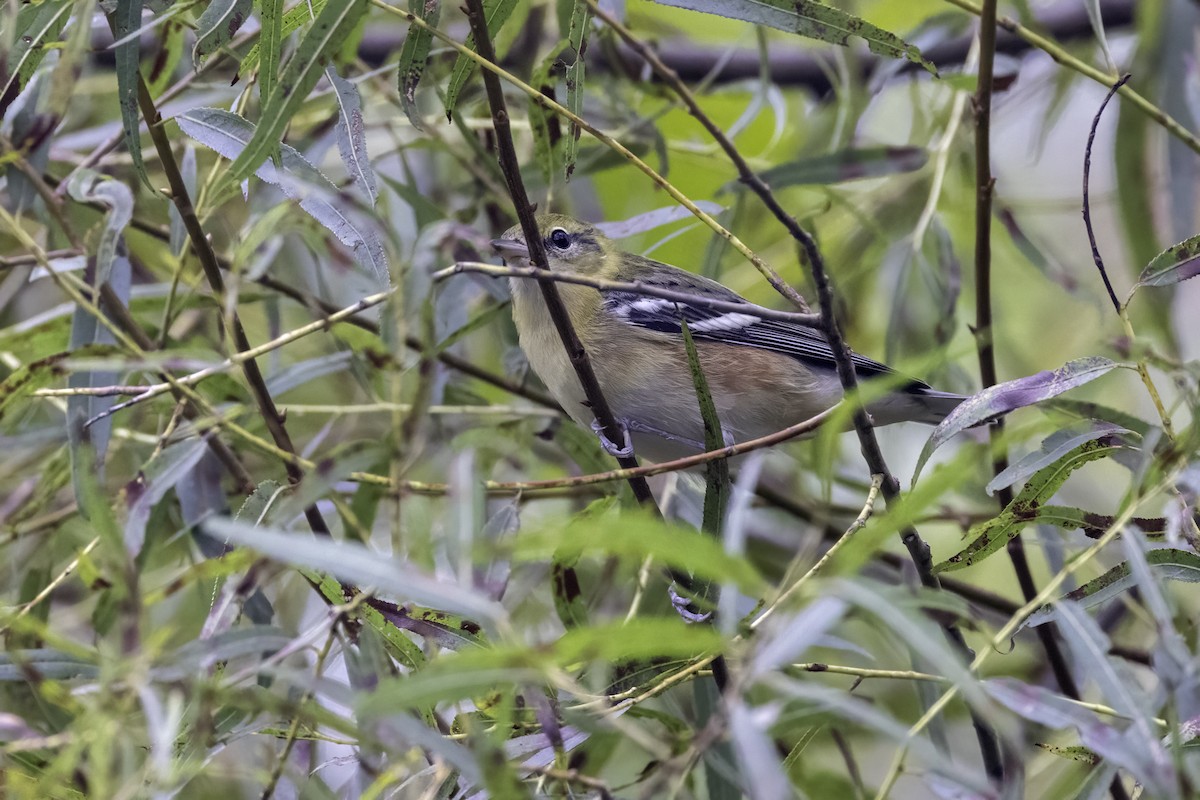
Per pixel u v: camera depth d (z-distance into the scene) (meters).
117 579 5.49
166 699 5.51
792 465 12.30
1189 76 10.72
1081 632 5.91
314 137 10.46
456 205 12.09
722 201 10.82
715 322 11.15
